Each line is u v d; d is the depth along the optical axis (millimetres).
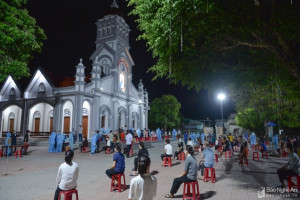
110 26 37281
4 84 33812
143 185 3520
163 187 8188
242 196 6988
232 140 22594
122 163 7719
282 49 8344
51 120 31062
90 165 12953
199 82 10273
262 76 10234
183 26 7766
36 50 13945
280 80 10312
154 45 9086
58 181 5320
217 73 10062
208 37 8039
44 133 30359
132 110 39312
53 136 19438
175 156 15656
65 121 28609
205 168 9000
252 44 8195
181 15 7371
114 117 32938
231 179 9398
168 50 8031
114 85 34156
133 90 40375
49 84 29938
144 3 8367
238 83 10750
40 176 9820
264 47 8945
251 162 14578
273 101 21938
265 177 9820
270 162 14539
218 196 6977
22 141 27219
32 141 25359
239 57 9914
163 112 51000
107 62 35500
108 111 32500
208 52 8719
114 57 34812
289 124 23703
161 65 10219
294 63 8008
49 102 29250
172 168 12180
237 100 30859
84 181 9031
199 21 7484
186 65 9328
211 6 6863
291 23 7164
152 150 23047
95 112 29391
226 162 14578
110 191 7574
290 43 7969
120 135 25375
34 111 32156
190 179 6402
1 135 33562
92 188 7965
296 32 7234
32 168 11750
